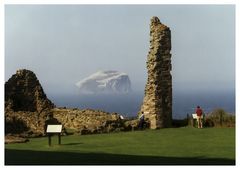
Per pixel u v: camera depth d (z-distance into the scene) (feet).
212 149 112.37
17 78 178.60
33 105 177.58
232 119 157.38
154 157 101.65
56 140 129.90
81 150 111.65
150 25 163.12
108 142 124.36
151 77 159.43
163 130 149.79
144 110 159.43
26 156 101.91
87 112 160.45
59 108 170.60
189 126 160.15
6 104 166.09
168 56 161.68
